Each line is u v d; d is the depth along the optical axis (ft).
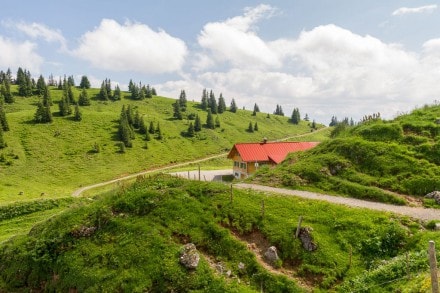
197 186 124.47
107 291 89.35
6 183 317.01
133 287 88.58
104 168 408.67
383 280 80.89
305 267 91.50
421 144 143.54
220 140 617.21
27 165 380.37
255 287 87.86
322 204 116.78
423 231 99.30
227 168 431.43
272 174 152.56
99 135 504.02
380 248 95.81
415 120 164.25
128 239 102.94
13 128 474.08
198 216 109.70
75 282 94.99
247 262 94.22
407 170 134.21
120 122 542.16
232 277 90.53
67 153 432.25
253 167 274.57
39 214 211.41
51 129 493.77
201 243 101.14
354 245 97.66
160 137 547.49
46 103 593.01
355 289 81.92
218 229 103.96
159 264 93.04
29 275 104.99
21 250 113.09
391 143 149.69
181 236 103.35
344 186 134.82
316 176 143.84
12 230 189.57
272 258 95.14
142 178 136.36
